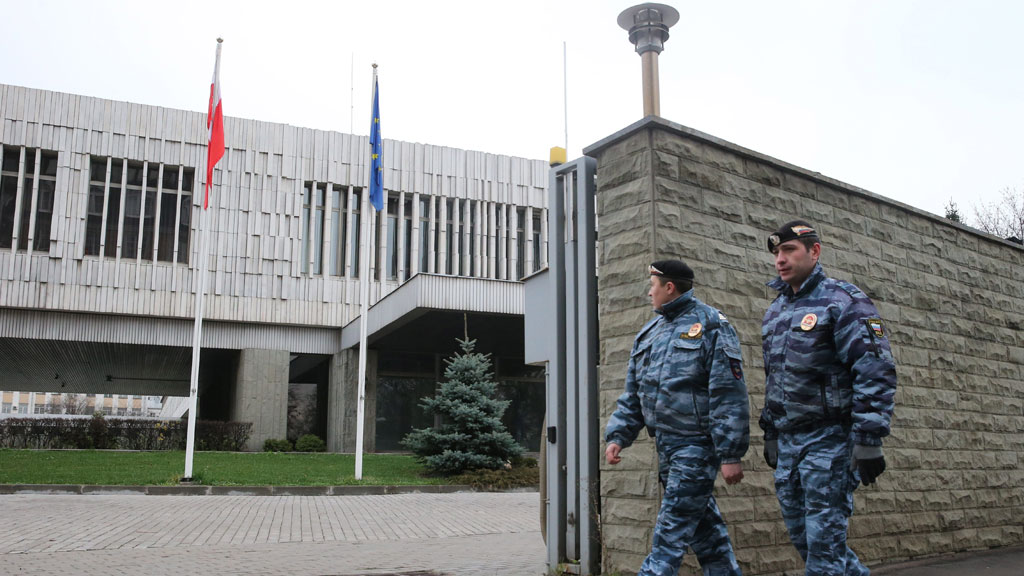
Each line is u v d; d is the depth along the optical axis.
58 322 27.12
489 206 32.16
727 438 3.98
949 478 7.24
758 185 6.29
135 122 28.50
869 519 6.39
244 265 29.00
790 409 4.01
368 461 21.61
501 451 18.72
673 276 4.31
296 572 6.44
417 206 31.16
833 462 3.84
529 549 8.02
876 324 3.80
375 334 25.88
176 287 28.16
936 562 6.66
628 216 5.75
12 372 41.75
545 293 6.52
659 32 7.00
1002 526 7.73
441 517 11.50
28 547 7.79
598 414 5.95
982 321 8.16
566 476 6.15
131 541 8.42
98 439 24.41
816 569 3.79
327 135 30.77
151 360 35.16
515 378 29.30
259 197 29.56
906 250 7.43
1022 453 8.27
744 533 5.52
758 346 5.97
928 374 7.31
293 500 14.16
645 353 4.39
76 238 27.28
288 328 29.59
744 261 6.04
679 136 5.85
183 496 14.73
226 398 35.25
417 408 28.44
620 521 5.52
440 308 22.00
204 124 29.36
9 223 27.03
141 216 28.17
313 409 31.83
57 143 27.44
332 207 30.67
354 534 9.46
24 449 22.56
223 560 7.11
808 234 4.10
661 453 4.29
